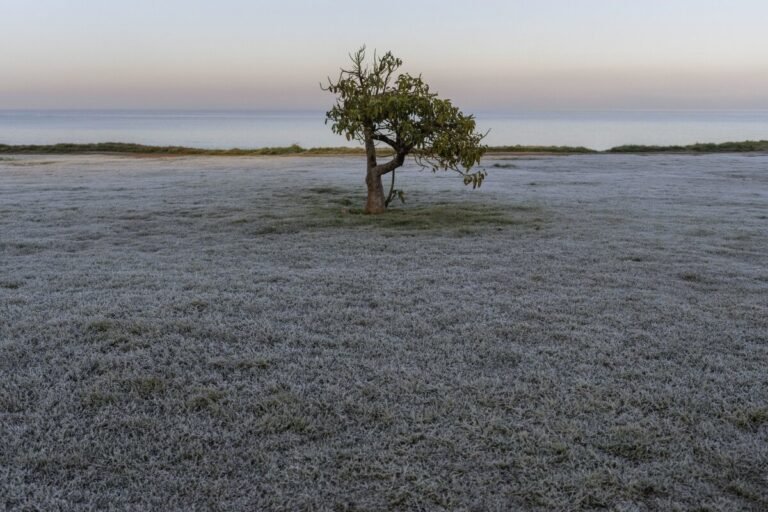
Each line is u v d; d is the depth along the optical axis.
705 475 2.41
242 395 3.05
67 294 4.75
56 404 2.96
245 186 13.06
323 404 2.97
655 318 4.26
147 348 3.62
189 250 6.66
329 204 10.34
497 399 3.01
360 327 4.04
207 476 2.39
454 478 2.37
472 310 4.40
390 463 2.46
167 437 2.66
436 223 8.44
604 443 2.62
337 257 6.27
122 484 2.35
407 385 3.17
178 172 16.86
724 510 2.19
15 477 2.36
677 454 2.54
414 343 3.78
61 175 15.77
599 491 2.30
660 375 3.31
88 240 7.26
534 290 4.99
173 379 3.21
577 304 4.59
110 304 4.44
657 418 2.84
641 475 2.39
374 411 2.89
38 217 8.87
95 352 3.55
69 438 2.64
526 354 3.59
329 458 2.50
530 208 9.91
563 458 2.52
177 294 4.73
